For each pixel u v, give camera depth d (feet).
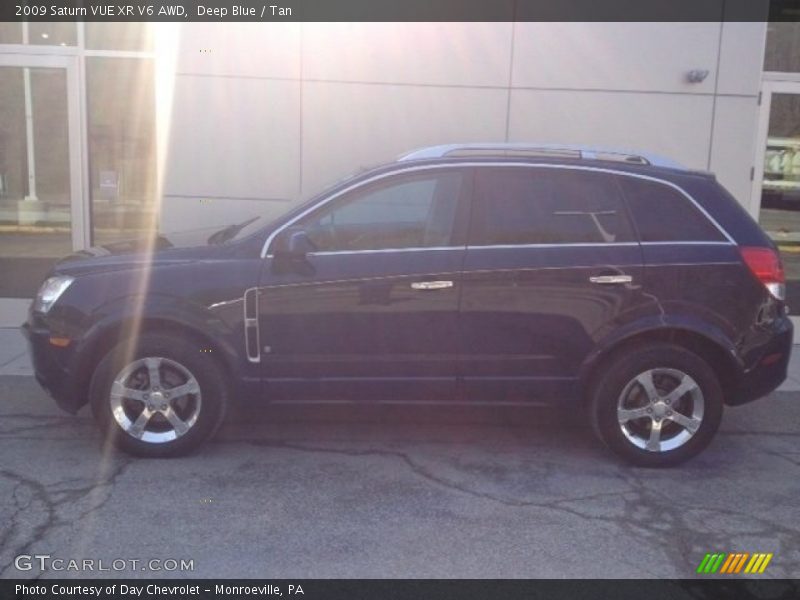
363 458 18.11
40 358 17.37
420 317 17.22
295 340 17.25
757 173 30.32
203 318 17.02
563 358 17.49
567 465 17.99
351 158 28.12
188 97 27.63
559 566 13.66
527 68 27.89
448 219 17.43
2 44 29.84
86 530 14.49
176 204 28.19
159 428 17.65
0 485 16.24
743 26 27.84
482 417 20.89
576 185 17.58
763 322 17.54
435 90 27.91
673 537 14.75
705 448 18.22
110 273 17.24
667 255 17.33
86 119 30.45
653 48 27.91
